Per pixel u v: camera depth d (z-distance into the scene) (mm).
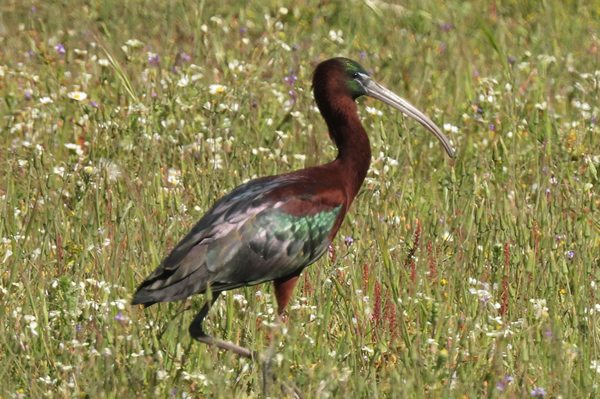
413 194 14461
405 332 10750
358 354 10758
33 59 19156
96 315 10914
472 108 17266
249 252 11109
